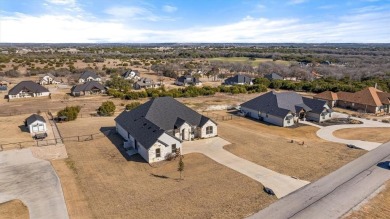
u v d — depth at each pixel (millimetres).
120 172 32031
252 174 31422
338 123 54219
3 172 31938
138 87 99625
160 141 34938
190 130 43000
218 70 143500
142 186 28641
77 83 108750
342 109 66562
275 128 50875
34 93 83250
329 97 68500
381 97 64500
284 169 32781
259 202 25547
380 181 29406
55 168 32938
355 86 85375
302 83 96125
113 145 40781
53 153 37656
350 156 36688
